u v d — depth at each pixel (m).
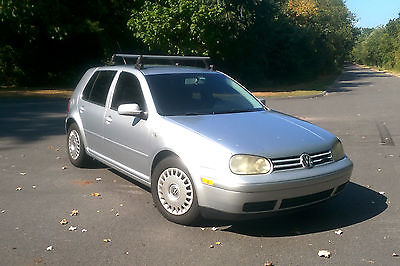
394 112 15.51
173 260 3.88
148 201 5.45
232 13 24.64
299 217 4.96
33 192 5.79
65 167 7.07
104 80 6.43
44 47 26.27
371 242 4.29
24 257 3.90
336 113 15.28
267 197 4.12
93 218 4.87
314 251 4.09
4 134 10.21
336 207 5.33
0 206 5.23
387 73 65.69
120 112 5.18
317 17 48.50
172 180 4.68
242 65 31.86
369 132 11.08
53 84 27.48
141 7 24.03
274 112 5.65
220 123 4.81
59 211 5.08
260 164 4.18
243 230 4.56
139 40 26.33
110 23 26.72
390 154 8.45
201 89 5.66
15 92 21.53
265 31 31.42
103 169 6.95
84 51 27.53
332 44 57.38
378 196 5.79
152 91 5.35
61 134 10.29
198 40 23.50
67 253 4.00
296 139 4.55
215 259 3.90
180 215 4.61
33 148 8.63
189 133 4.59
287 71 38.16
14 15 22.22
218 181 4.16
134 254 3.99
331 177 4.46
